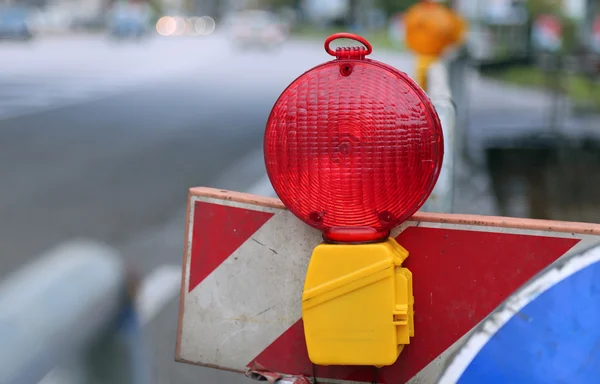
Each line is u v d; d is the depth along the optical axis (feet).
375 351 5.73
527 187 25.25
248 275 6.38
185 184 26.73
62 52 111.45
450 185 8.62
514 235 5.82
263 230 6.31
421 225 6.00
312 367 6.30
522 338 5.82
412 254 6.02
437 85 11.69
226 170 29.40
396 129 5.38
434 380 6.04
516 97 55.36
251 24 132.46
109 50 122.01
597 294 5.65
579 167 28.84
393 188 5.45
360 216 5.55
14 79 67.77
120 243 19.16
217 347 6.48
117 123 43.34
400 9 180.14
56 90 60.49
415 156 5.41
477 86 64.28
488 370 5.92
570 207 22.66
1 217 21.91
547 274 5.77
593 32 57.41
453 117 8.74
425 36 19.19
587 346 5.68
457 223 5.93
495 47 72.79
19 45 124.77
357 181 5.44
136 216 22.08
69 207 23.24
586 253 5.68
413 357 6.07
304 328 5.88
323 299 5.74
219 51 129.80
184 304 6.53
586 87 53.67
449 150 8.64
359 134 5.39
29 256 18.01
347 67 5.44
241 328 6.42
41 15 184.24
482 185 25.16
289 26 232.53
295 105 5.47
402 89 5.39
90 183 26.86
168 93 60.34
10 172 28.86
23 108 49.34
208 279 6.45
